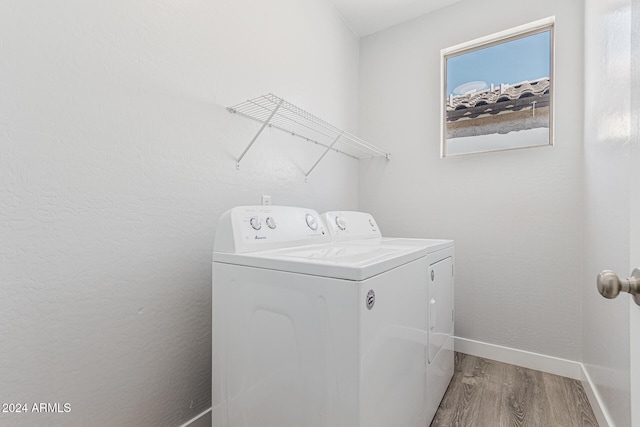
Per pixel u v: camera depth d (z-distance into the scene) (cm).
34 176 95
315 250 134
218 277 124
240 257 117
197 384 143
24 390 94
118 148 115
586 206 181
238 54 163
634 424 60
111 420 114
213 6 151
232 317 119
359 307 90
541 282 205
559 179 200
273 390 108
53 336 100
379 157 271
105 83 112
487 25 225
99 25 110
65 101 102
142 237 123
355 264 95
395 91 263
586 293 181
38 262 97
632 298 60
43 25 97
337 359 93
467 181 231
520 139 214
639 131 56
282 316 105
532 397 173
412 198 254
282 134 194
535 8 208
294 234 148
